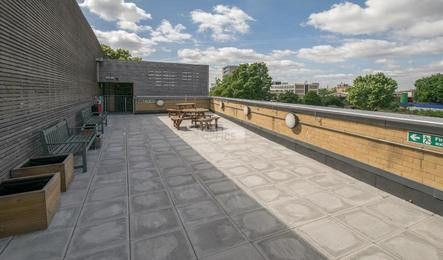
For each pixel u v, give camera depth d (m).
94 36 16.73
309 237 3.20
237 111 12.76
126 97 20.17
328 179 5.24
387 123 4.50
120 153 7.31
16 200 3.14
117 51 38.41
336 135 5.84
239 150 7.70
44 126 6.01
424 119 4.00
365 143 5.02
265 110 9.46
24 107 4.81
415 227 3.43
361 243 3.08
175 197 4.36
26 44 4.97
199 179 5.24
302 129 7.18
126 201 4.20
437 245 3.04
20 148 4.57
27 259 2.75
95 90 17.27
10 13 4.27
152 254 2.86
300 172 5.68
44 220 3.31
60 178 4.45
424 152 3.91
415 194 4.07
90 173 5.56
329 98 89.25
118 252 2.89
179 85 21.80
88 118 11.29
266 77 59.16
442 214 3.70
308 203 4.14
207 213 3.81
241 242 3.09
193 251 2.91
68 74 8.75
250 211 3.88
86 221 3.55
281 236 3.22
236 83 54.41
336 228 3.41
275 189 4.72
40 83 5.79
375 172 4.80
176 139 9.30
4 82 3.98
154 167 6.02
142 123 13.52
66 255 2.83
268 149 7.82
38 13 5.75
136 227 3.41
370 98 70.94
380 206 4.04
